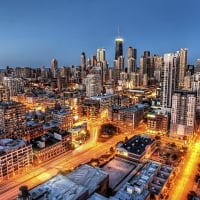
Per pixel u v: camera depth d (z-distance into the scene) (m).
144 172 123.75
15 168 140.62
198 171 146.38
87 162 157.75
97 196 101.81
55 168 150.75
